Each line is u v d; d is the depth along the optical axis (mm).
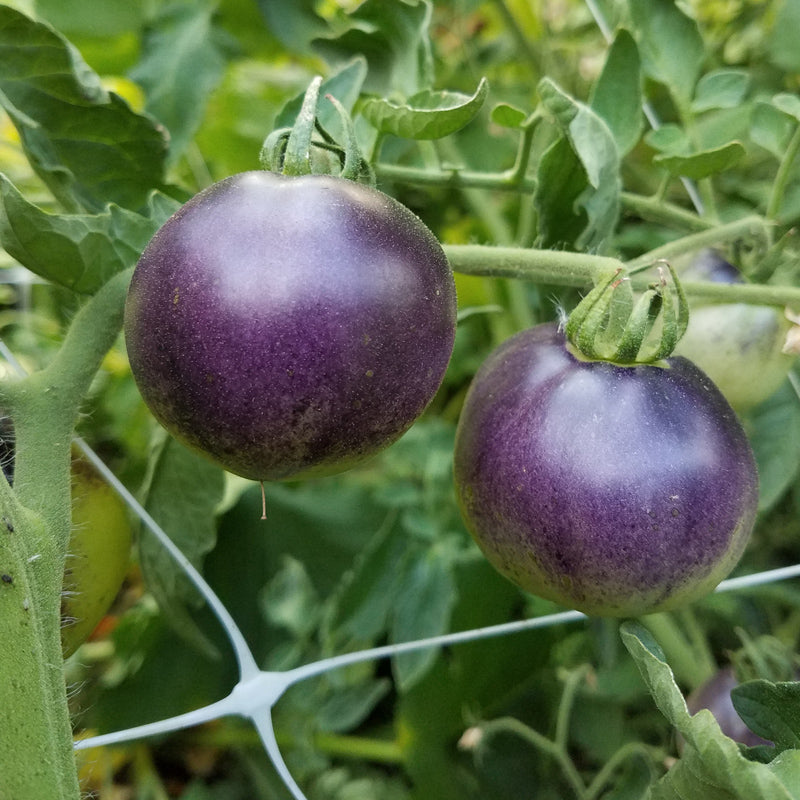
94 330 170
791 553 288
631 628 168
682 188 326
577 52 351
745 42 337
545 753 270
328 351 128
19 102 186
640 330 159
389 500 268
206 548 229
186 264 131
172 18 277
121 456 271
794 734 161
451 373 322
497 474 162
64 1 282
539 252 181
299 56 329
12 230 163
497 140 333
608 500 153
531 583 168
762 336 215
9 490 144
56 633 150
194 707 276
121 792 291
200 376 130
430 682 264
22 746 138
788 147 222
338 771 274
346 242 130
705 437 157
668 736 255
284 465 136
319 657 278
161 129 194
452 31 353
